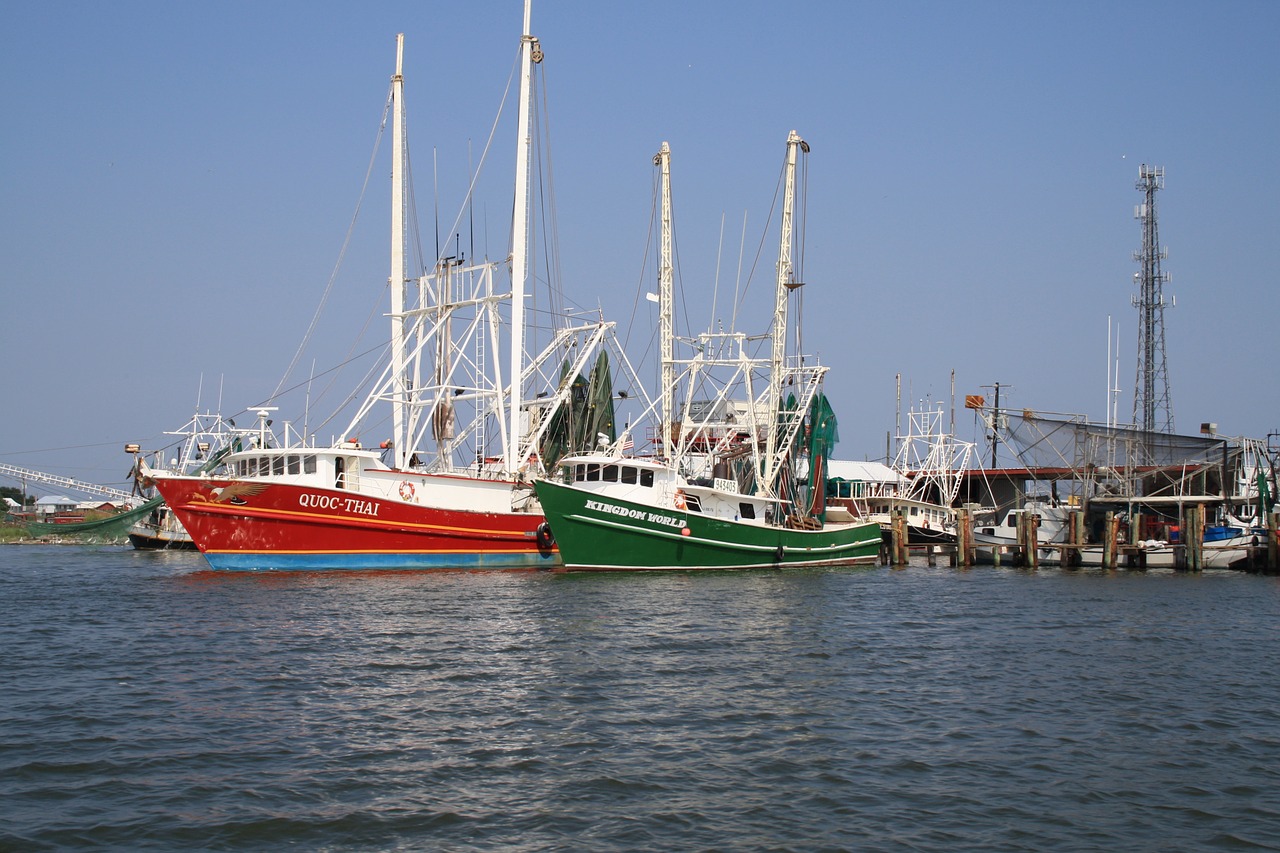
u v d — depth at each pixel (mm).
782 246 61750
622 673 27438
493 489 55250
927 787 18781
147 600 40500
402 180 61031
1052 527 76500
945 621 39062
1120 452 74688
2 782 18234
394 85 61094
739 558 57031
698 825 16812
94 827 16375
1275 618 40875
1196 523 64375
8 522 123125
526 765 19516
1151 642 34625
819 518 69688
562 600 41250
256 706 23391
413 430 59250
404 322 61062
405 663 28141
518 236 57188
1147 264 91188
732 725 22516
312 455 50125
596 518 51562
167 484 47812
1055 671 29297
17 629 33625
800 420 62781
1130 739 22125
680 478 55438
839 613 40438
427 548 51969
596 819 16984
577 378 65375
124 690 24844
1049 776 19516
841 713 23781
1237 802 18328
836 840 16328
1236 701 25797
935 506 89125
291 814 16984
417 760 19688
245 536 48625
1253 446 72812
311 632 32844
